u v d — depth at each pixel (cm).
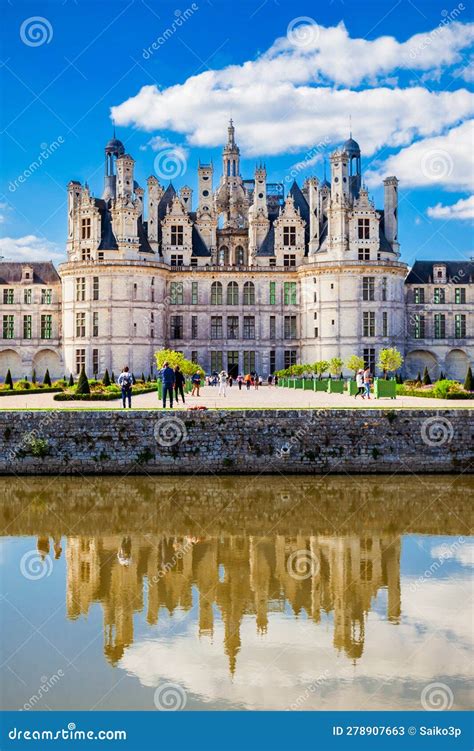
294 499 4497
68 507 4322
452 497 4556
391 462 5166
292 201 13912
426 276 14162
